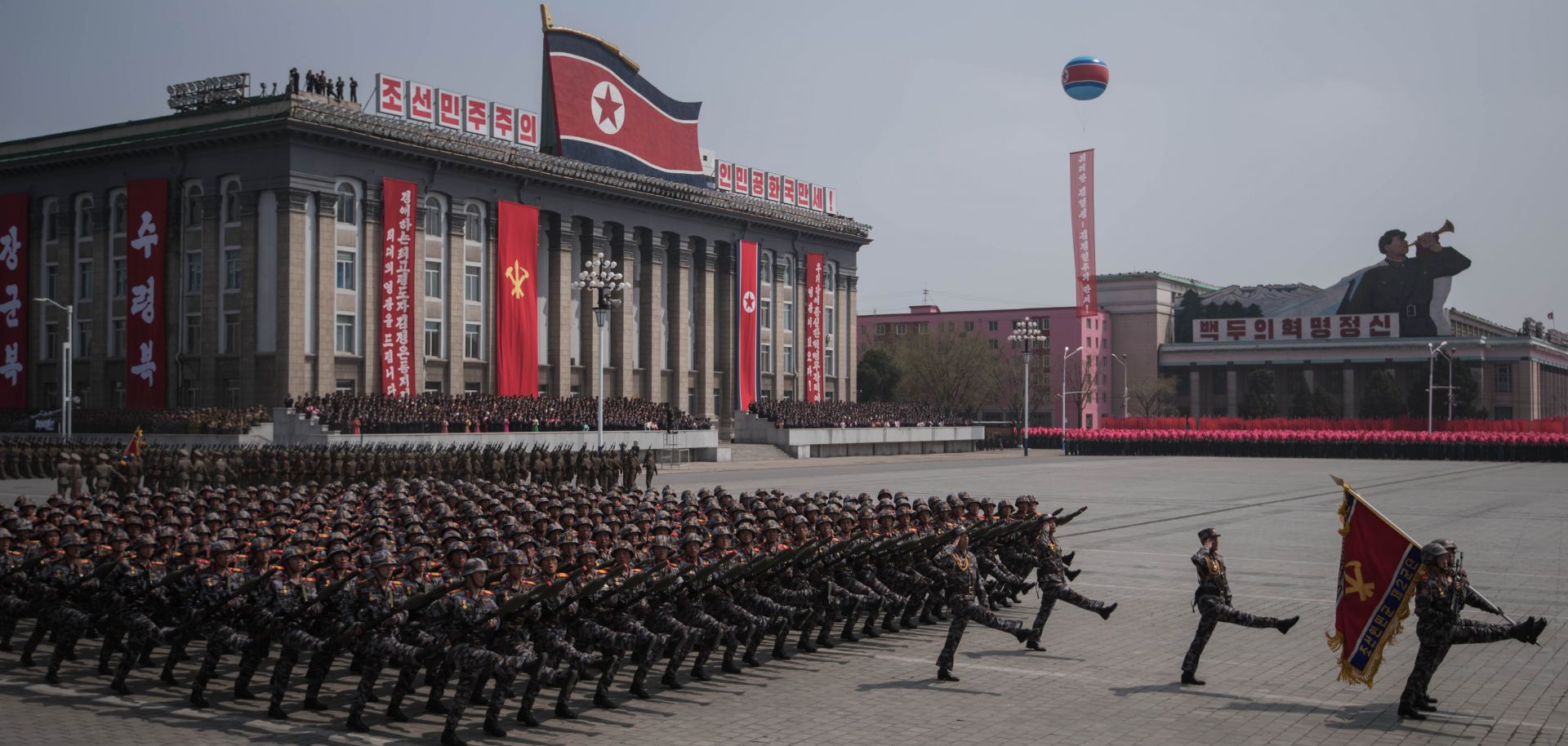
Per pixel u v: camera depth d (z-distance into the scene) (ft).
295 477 145.18
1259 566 90.02
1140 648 59.36
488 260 240.12
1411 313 472.44
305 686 51.24
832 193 335.06
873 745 42.19
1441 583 45.24
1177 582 81.82
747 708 47.39
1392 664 55.47
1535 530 117.19
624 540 52.65
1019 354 506.89
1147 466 248.93
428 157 224.53
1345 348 476.13
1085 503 149.18
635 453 170.91
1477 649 58.70
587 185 254.88
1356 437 298.56
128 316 220.23
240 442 188.55
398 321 219.61
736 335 290.35
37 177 235.81
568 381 255.29
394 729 44.60
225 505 68.74
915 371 449.06
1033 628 58.59
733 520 63.21
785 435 272.72
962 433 333.42
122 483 140.15
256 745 42.09
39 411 232.12
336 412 191.11
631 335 270.87
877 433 300.40
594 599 46.42
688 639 48.62
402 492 77.05
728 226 295.89
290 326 205.05
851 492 161.58
